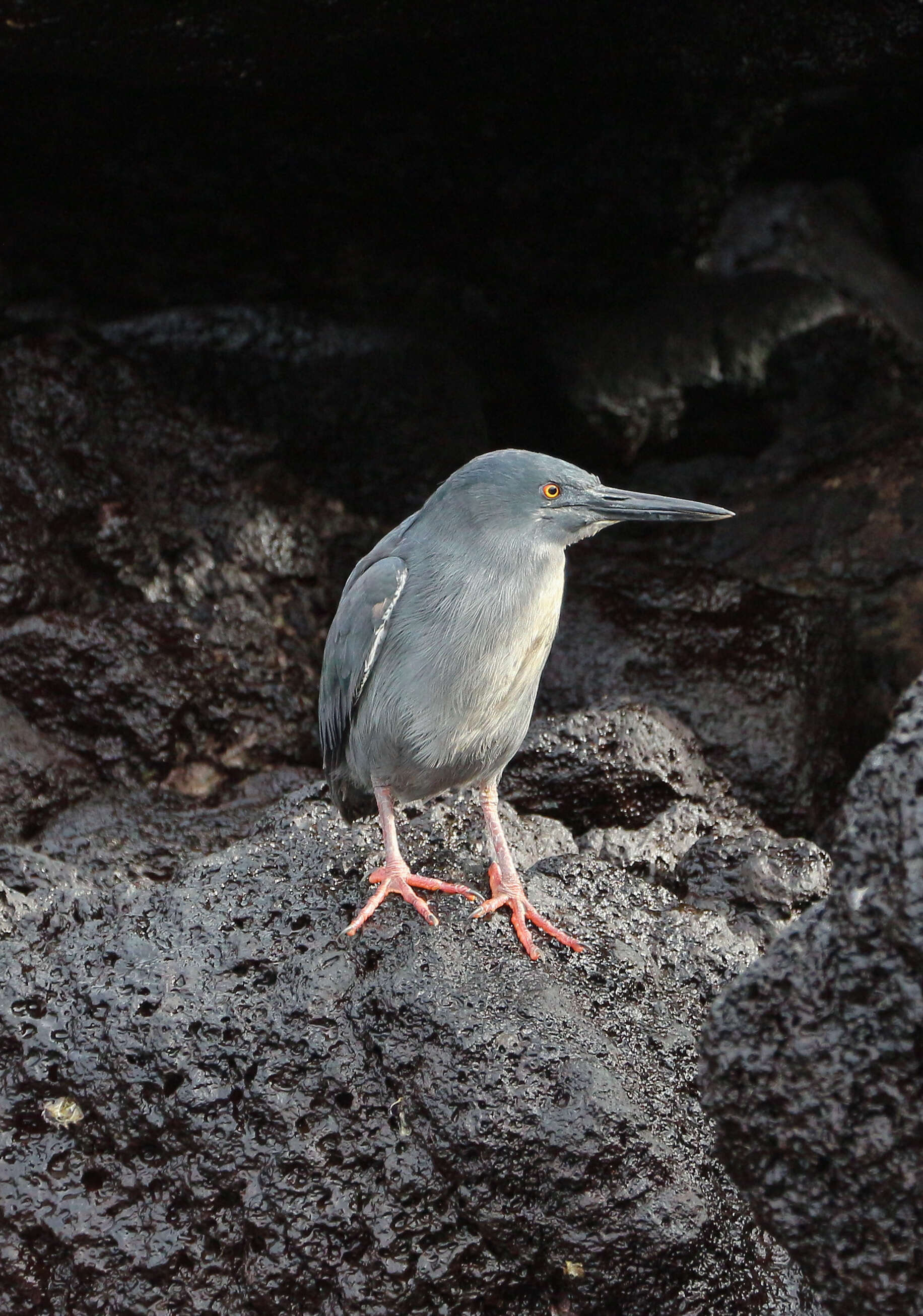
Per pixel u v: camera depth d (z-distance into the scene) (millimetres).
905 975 4656
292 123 14906
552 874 7465
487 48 13703
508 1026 6090
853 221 22797
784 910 7723
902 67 13469
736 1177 5176
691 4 12773
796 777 12547
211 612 13453
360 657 7176
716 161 17047
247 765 12719
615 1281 5770
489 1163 5855
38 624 12031
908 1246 4777
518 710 7289
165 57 12328
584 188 16672
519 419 18062
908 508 15891
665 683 13047
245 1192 5980
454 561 6992
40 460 13227
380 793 7383
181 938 6645
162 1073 6152
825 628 13938
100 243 15797
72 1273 5973
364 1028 6250
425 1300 5844
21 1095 6215
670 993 6824
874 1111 4770
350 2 11773
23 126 14375
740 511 16953
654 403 17625
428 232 16766
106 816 11289
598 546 15047
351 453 16094
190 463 14555
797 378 18438
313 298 16750
